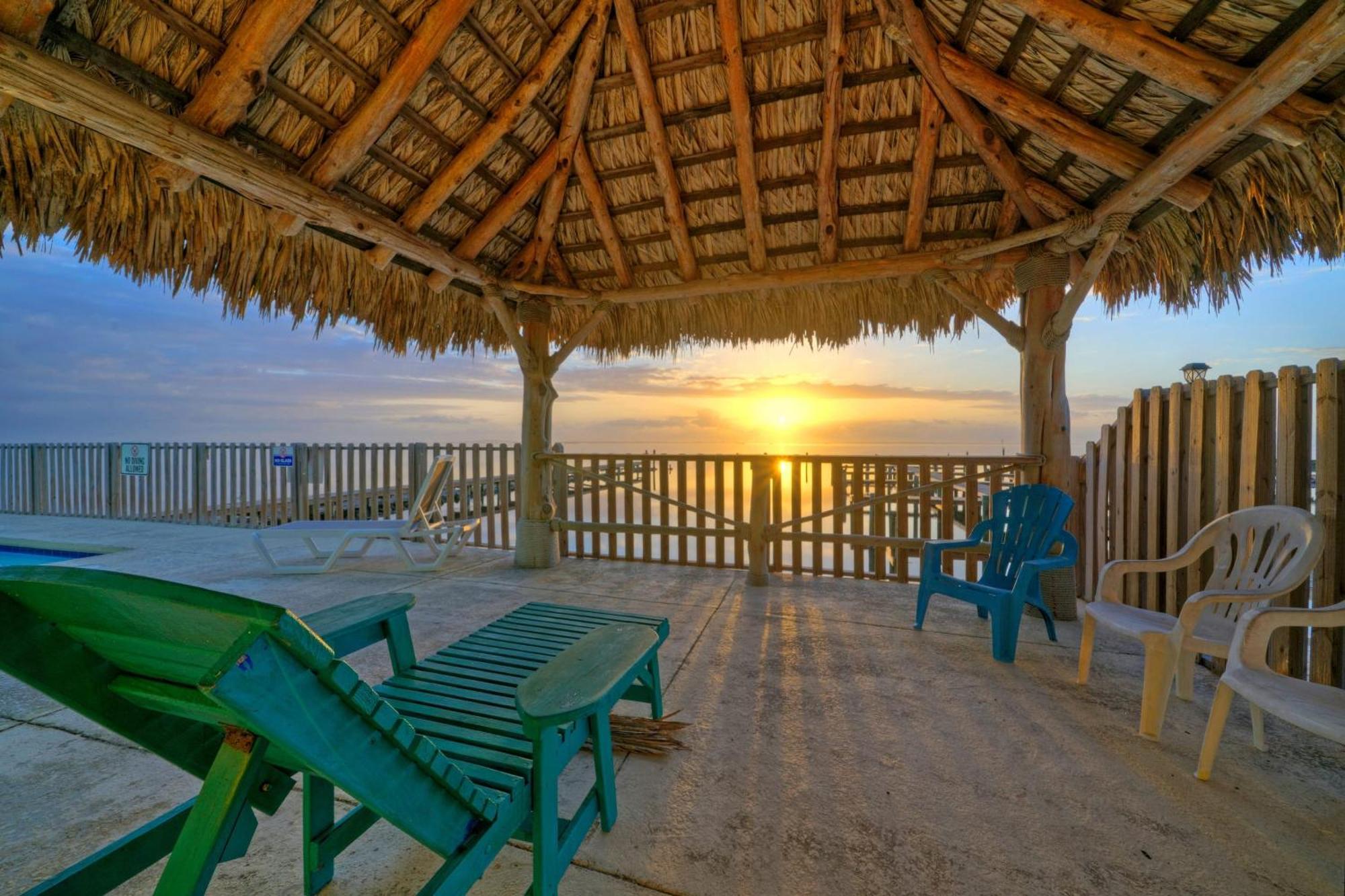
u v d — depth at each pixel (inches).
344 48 122.6
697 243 196.9
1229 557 108.2
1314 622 76.5
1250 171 110.3
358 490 308.2
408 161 152.4
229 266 138.1
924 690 110.1
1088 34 100.4
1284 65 81.7
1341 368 99.3
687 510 222.8
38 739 91.6
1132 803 75.2
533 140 170.1
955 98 137.0
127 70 102.8
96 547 265.7
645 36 150.2
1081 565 182.7
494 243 197.8
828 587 192.5
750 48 146.2
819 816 72.6
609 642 71.6
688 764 84.7
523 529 220.7
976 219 169.2
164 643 38.6
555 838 56.1
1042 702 104.8
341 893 60.6
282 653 33.9
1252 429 113.6
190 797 76.9
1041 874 62.5
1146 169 119.0
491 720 66.7
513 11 136.3
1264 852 65.8
